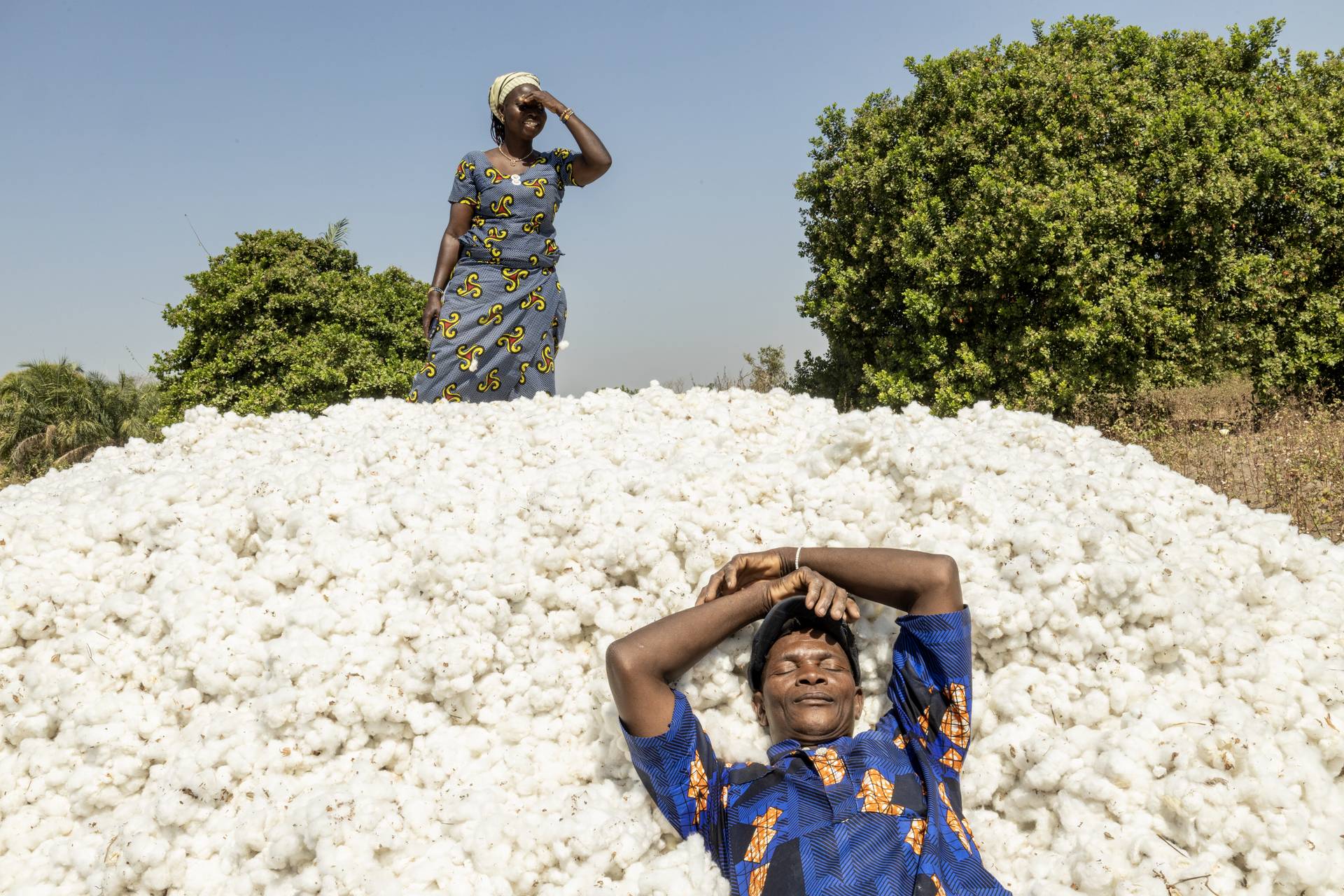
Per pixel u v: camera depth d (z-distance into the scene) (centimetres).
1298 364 1074
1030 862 225
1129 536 278
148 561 300
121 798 256
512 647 266
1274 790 208
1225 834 207
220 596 286
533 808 242
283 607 277
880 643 257
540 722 260
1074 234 1018
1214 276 1081
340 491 312
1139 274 1052
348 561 283
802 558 259
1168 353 1068
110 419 2394
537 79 536
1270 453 762
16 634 285
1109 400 1146
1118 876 208
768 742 250
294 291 1838
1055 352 1072
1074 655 248
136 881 229
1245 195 1049
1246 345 1089
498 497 323
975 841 238
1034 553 257
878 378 1173
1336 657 263
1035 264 1038
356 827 223
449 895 219
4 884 242
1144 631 254
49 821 256
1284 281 1077
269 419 452
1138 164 1077
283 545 291
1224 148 1071
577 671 267
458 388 538
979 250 1057
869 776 218
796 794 217
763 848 212
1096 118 1076
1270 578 294
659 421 395
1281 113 1110
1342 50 1277
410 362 1895
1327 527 545
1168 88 1162
